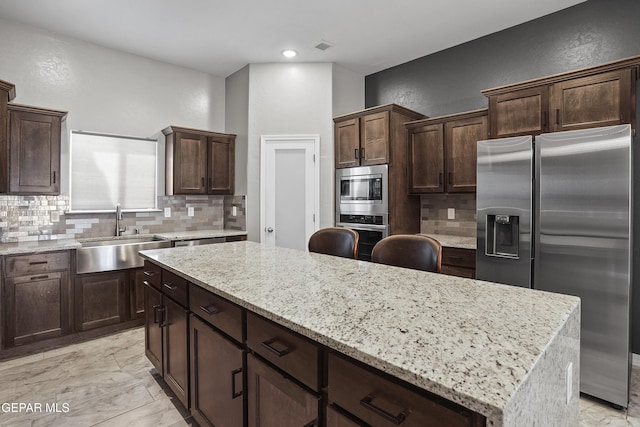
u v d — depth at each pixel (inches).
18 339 107.9
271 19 126.2
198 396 66.6
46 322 112.8
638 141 102.8
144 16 123.8
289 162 165.2
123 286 128.0
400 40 141.9
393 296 51.3
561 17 118.3
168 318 78.0
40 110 118.8
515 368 29.3
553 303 47.7
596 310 85.5
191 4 116.4
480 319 41.4
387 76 171.8
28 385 91.0
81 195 141.4
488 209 104.4
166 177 162.4
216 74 179.5
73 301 118.0
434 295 51.8
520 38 128.2
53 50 135.0
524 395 27.6
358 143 152.4
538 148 94.8
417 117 155.9
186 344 69.9
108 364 102.9
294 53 154.5
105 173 147.3
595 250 85.2
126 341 119.6
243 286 57.1
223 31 135.0
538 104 104.3
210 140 166.1
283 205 165.5
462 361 30.6
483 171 105.7
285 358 44.3
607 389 84.6
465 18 124.6
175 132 154.7
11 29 126.3
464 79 143.9
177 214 168.1
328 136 163.8
